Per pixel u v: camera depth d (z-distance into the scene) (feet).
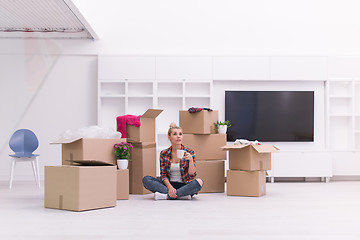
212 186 15.85
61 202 11.69
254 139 21.72
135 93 21.70
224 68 21.39
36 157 17.94
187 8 22.02
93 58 21.80
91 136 13.75
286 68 21.50
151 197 14.51
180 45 21.90
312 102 21.81
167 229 9.02
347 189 17.17
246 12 22.09
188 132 16.16
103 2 21.81
